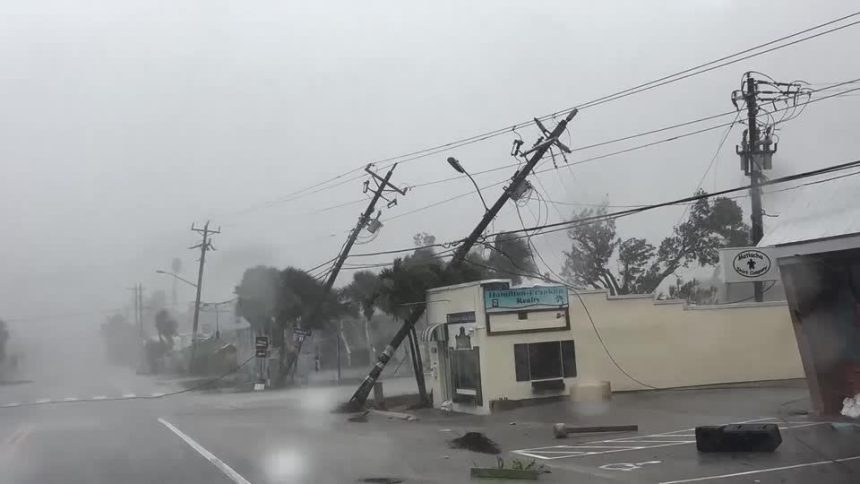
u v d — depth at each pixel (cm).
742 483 1036
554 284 2611
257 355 4250
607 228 4000
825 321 1653
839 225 1525
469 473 1240
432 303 2719
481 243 2773
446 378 2656
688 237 4062
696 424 1703
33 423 2486
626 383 2492
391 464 1359
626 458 1312
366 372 5066
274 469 1322
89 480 1262
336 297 4428
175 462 1445
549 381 2389
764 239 1697
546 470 1222
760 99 2498
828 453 1211
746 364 2588
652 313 2550
